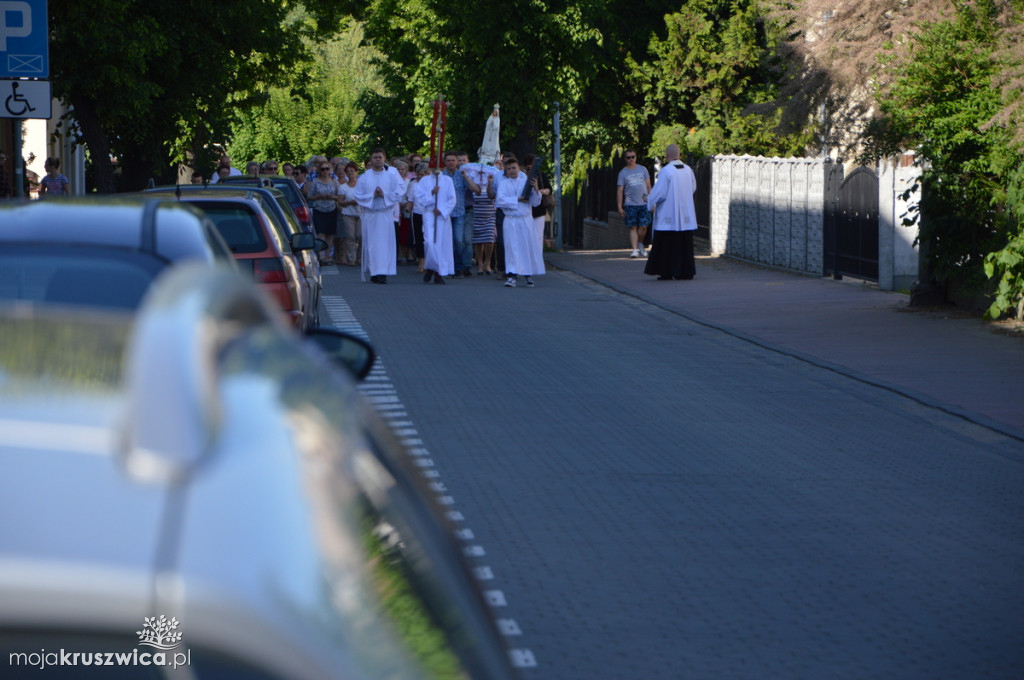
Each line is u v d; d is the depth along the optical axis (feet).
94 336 6.23
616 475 30.58
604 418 38.04
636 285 83.71
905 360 50.70
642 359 51.16
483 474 30.25
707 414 39.45
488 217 92.89
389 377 44.29
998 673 18.62
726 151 136.67
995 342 54.95
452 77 126.93
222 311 5.94
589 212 151.43
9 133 131.54
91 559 4.46
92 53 91.04
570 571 22.91
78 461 4.82
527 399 40.81
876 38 69.87
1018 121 54.75
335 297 74.49
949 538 26.09
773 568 23.53
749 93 140.97
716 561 23.85
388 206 86.07
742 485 30.07
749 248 102.78
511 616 20.43
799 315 66.08
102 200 19.31
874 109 72.84
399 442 9.98
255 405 5.49
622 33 149.48
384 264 86.38
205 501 4.73
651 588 22.09
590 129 151.33
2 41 55.62
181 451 4.80
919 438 36.68
